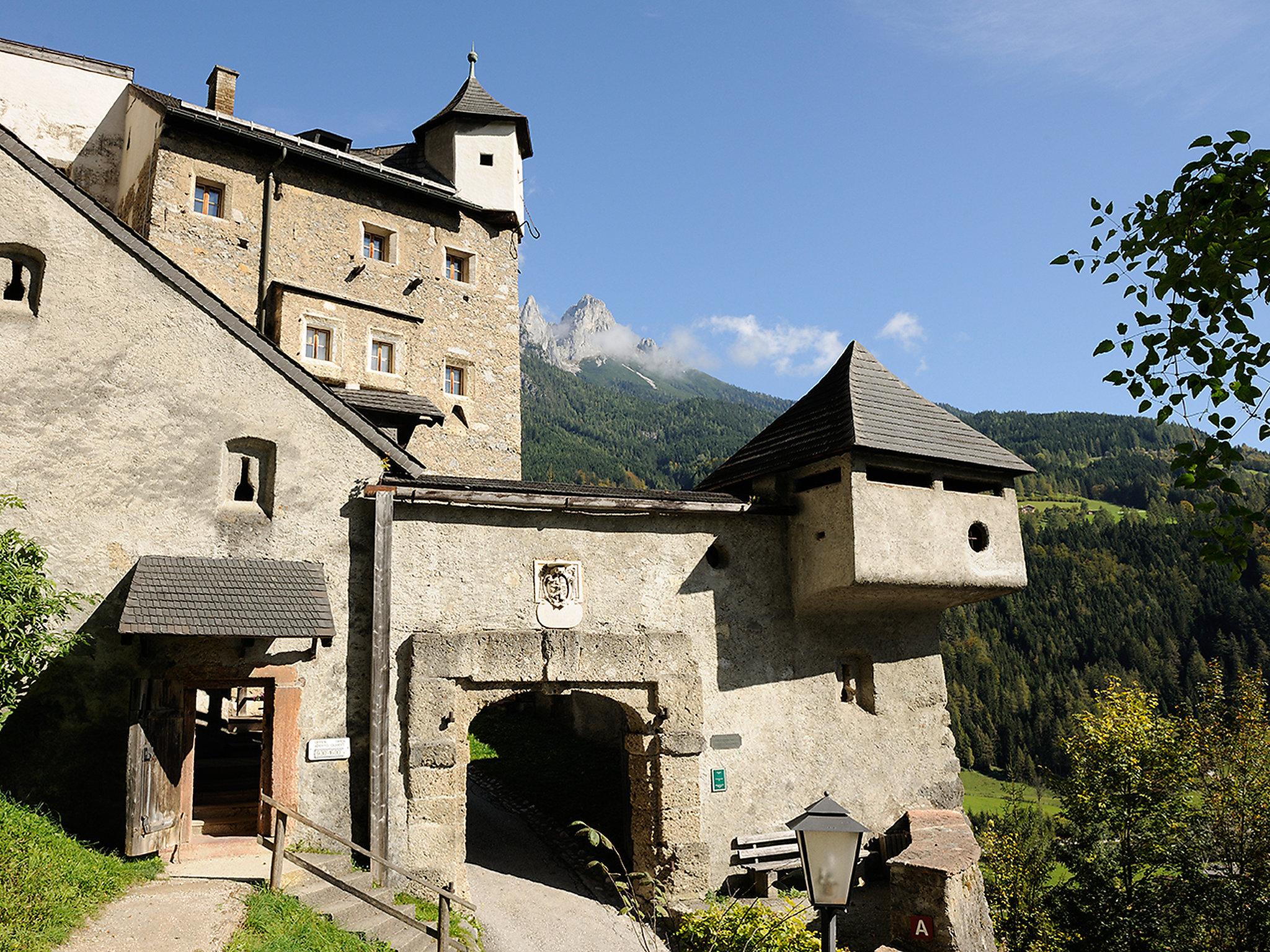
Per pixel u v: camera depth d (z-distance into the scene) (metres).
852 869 7.70
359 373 21.81
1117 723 18.97
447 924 9.85
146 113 21.25
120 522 11.61
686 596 14.34
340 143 24.61
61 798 10.79
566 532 13.80
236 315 12.66
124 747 11.18
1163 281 7.93
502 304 25.55
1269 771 17.56
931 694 15.95
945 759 15.80
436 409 20.34
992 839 21.30
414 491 12.70
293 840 11.51
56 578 11.19
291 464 12.59
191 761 11.34
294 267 21.70
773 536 15.20
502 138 26.03
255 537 12.22
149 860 10.50
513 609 13.25
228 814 12.55
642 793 13.61
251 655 11.67
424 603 12.77
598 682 13.36
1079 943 17.66
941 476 15.30
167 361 12.19
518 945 11.66
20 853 9.22
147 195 20.38
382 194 23.48
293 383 12.82
